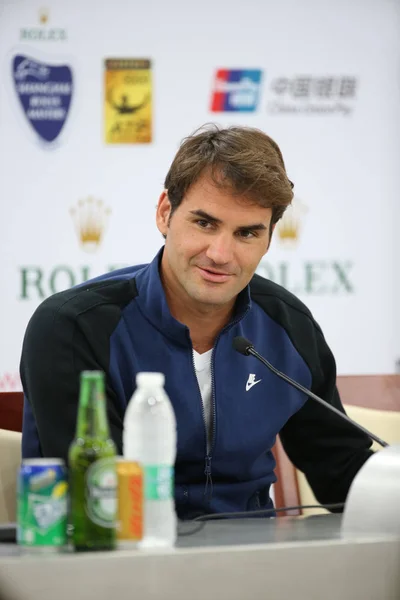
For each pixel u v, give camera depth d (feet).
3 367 33.94
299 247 35.04
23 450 18.03
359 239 35.17
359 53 35.17
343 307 35.12
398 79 35.24
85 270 34.42
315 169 35.12
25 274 34.24
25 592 9.46
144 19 34.53
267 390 19.01
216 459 18.43
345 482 19.95
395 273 35.22
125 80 34.47
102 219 34.42
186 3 34.58
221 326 18.75
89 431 10.55
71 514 10.66
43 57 34.30
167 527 11.24
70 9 34.32
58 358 17.56
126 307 18.54
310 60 35.04
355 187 35.19
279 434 20.65
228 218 16.94
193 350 18.62
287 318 19.93
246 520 14.92
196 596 9.92
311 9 34.96
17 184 34.24
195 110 34.71
